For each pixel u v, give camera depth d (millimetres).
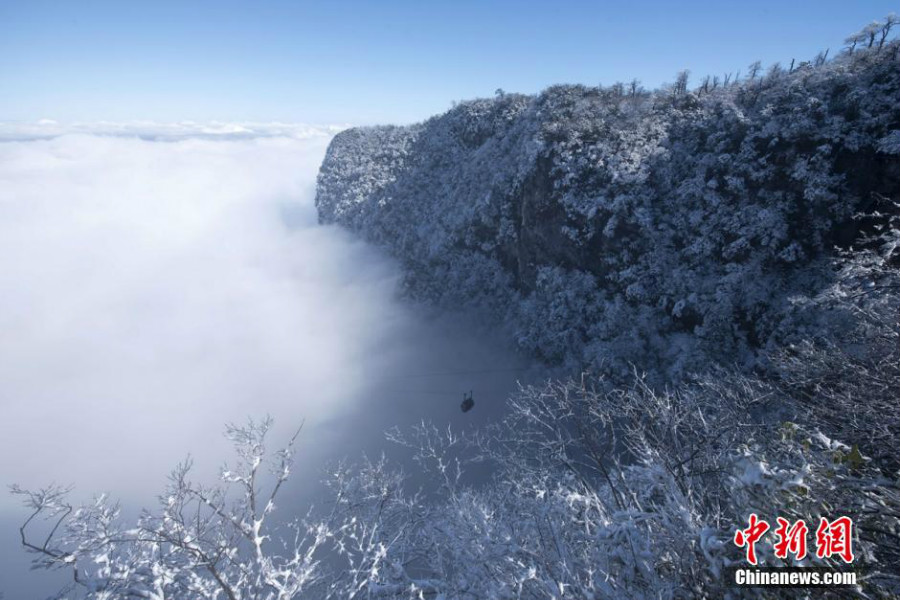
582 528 5250
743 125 36062
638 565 3498
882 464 4395
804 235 29953
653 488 4930
